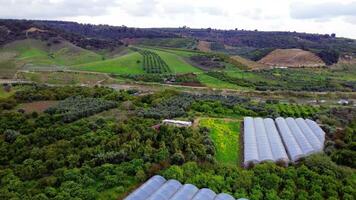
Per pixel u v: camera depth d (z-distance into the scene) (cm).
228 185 5866
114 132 7725
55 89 11756
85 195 5397
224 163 6912
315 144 7731
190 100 11100
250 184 5916
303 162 6762
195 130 8169
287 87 16562
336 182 6019
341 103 13762
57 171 6028
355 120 9881
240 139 8425
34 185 5781
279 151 7238
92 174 5991
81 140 7150
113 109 9975
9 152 6900
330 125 9581
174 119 9262
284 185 5991
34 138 7406
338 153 7181
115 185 5812
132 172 6109
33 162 6384
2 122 8294
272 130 8656
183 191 5500
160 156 6488
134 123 8275
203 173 6131
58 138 7531
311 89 16425
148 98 11106
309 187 5962
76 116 8900
